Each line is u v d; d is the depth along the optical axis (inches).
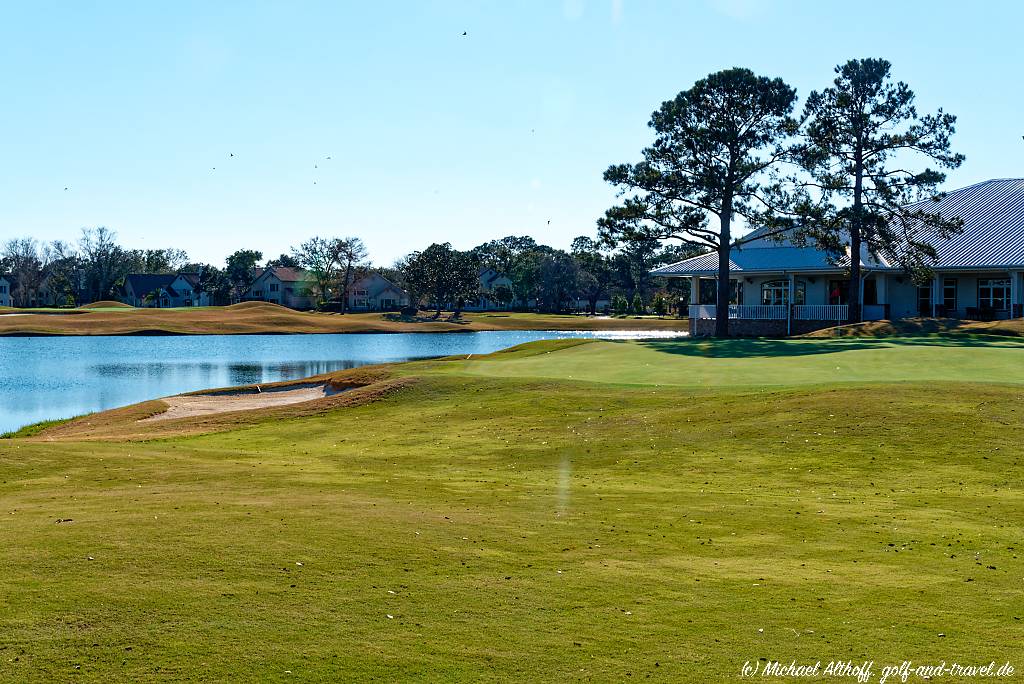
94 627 349.7
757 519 566.9
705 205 2196.1
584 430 906.1
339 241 6259.8
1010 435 782.5
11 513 533.6
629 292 6963.6
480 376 1218.0
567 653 344.2
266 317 4603.8
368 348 3166.8
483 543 490.3
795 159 2156.7
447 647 345.7
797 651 349.4
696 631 367.9
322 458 824.9
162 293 7239.2
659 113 2203.5
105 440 954.1
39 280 7298.2
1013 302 2294.5
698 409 948.6
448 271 5620.1
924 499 623.2
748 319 2551.7
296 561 437.4
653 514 580.4
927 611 391.9
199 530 487.8
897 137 2207.2
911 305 2529.5
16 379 2007.9
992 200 2657.5
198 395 1365.7
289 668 322.7
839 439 799.1
